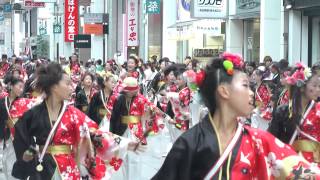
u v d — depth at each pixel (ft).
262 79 41.24
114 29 127.95
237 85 11.14
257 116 40.47
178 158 11.13
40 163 18.80
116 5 127.44
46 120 19.01
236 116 11.28
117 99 31.71
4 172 29.25
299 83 19.21
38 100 28.19
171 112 36.58
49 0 133.39
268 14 62.08
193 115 35.55
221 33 73.67
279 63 42.52
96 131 19.21
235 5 69.77
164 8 99.25
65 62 80.79
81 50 147.33
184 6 85.92
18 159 19.07
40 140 18.90
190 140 11.14
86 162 19.45
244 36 72.13
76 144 19.34
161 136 36.86
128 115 31.40
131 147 19.38
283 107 19.52
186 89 35.76
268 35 62.13
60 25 156.25
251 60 70.95
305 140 19.67
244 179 11.05
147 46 107.76
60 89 19.04
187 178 11.10
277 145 11.40
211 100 11.38
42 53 182.80
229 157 11.04
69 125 19.11
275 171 11.29
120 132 31.45
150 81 52.75
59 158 18.92
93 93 39.86
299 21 60.13
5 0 230.89
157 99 41.52
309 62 60.29
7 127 29.09
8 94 29.78
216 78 11.22
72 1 134.62
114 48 128.06
